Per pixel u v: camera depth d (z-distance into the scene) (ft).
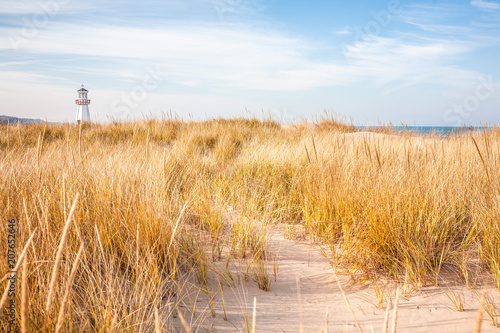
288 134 36.04
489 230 9.18
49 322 5.05
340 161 14.97
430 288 8.08
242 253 10.09
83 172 11.38
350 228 10.43
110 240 7.99
